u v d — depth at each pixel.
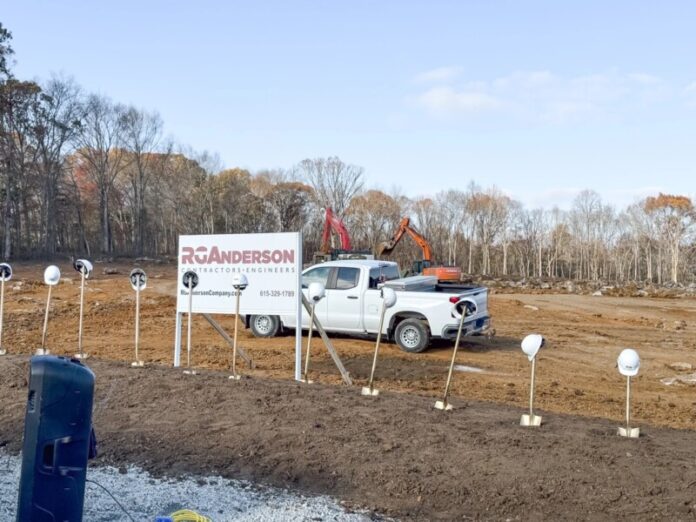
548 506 5.09
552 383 11.96
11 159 61.19
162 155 82.31
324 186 78.81
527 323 21.39
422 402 7.85
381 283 14.83
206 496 5.35
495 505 5.14
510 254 92.19
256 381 8.67
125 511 5.06
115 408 7.31
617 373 13.33
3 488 5.47
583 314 24.66
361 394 8.13
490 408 7.76
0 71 58.44
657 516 4.89
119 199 82.19
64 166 75.38
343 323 15.20
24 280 32.38
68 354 13.69
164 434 6.59
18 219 63.19
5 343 15.30
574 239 92.88
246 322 16.61
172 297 25.62
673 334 19.39
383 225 79.38
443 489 5.36
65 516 4.20
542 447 6.04
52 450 4.17
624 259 91.38
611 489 5.25
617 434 6.56
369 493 5.40
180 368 9.70
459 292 14.64
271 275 10.16
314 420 6.83
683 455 5.95
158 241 86.75
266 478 5.69
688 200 86.94
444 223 87.06
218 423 6.81
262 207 82.75
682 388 11.97
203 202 82.00
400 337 14.59
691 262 87.12
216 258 10.51
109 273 40.84
